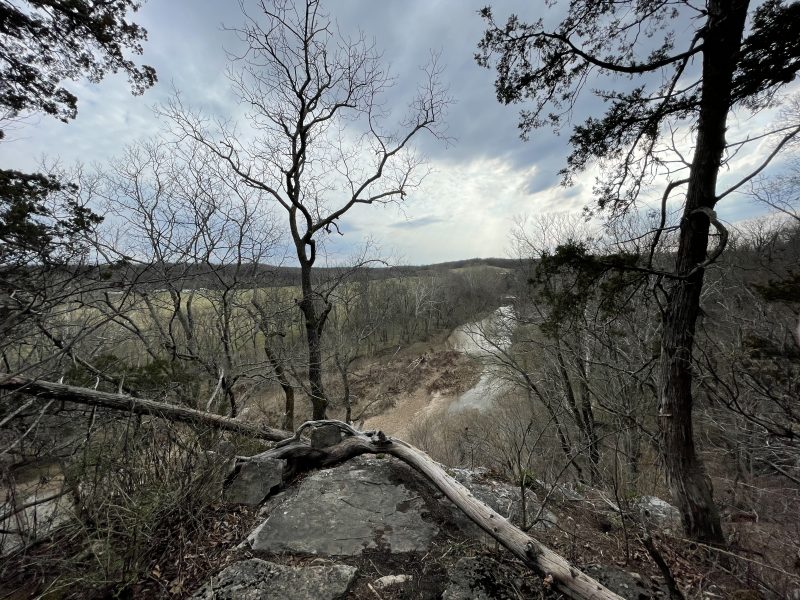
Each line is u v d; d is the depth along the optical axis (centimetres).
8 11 432
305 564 262
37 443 340
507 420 1059
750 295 595
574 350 820
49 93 519
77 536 260
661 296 669
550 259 388
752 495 485
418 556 276
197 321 800
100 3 496
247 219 702
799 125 265
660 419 396
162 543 270
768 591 267
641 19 379
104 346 545
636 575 260
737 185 302
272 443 457
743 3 306
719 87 320
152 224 626
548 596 231
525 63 430
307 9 684
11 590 234
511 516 334
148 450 316
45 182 443
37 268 407
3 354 392
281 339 785
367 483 369
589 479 571
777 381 339
